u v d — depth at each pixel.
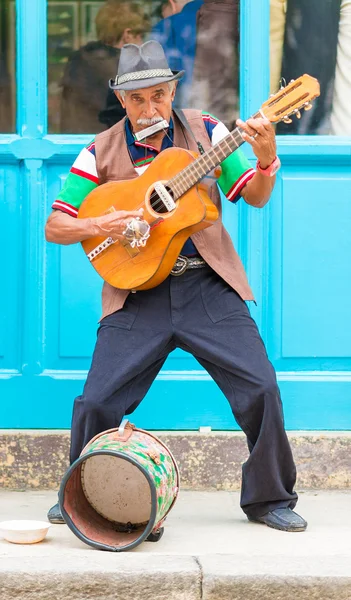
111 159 4.50
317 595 3.65
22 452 5.28
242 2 5.46
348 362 5.45
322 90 5.50
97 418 4.27
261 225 5.43
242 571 3.69
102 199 4.42
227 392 4.36
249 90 5.45
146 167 4.47
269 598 3.65
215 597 3.66
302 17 5.50
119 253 4.40
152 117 4.34
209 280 4.45
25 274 5.45
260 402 4.25
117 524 4.21
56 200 4.51
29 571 3.68
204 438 5.26
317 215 5.45
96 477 4.19
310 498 5.06
